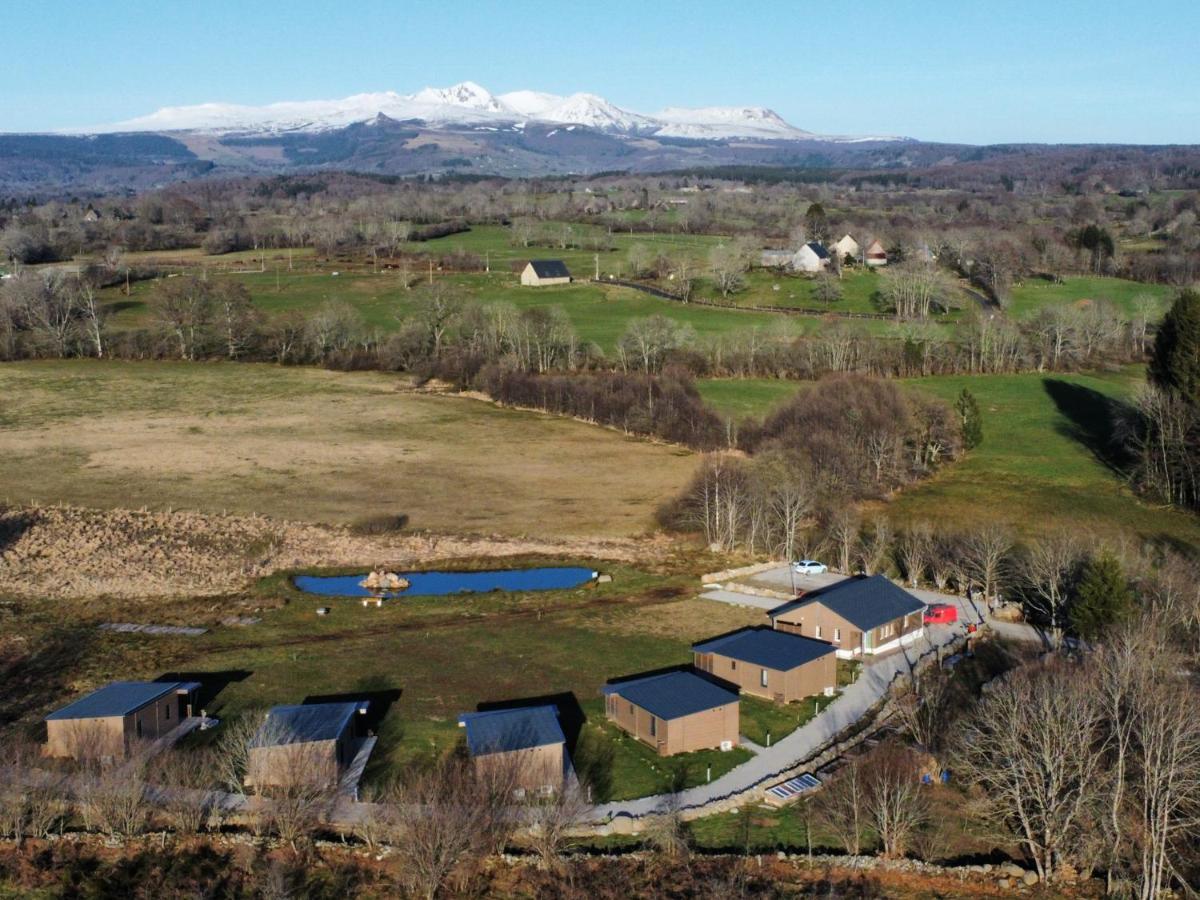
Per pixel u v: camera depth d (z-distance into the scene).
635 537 111.69
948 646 82.81
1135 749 60.53
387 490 125.00
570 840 56.56
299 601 93.62
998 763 59.91
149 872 53.44
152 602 92.81
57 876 53.41
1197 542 105.88
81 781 60.34
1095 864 55.12
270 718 64.44
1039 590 88.19
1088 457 135.12
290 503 119.69
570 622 88.94
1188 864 54.62
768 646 76.94
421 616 90.50
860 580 87.88
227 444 142.00
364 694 74.75
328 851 55.09
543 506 120.25
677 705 67.12
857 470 122.75
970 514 116.31
